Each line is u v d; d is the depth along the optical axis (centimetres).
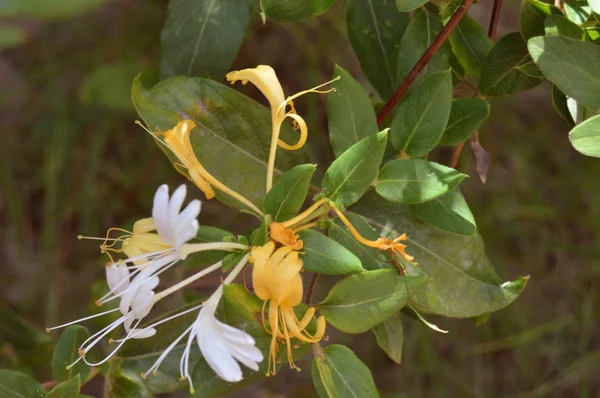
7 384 66
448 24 67
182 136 62
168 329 70
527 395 113
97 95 99
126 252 61
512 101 114
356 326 61
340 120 64
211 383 64
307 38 108
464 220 63
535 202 112
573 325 114
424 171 62
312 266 60
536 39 61
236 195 62
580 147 60
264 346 62
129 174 117
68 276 118
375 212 66
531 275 114
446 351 114
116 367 69
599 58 61
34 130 115
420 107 64
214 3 70
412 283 61
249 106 65
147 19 111
